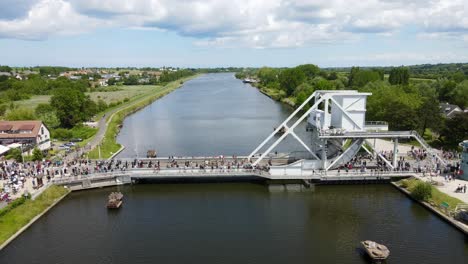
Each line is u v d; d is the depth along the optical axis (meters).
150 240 55.81
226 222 61.84
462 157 74.81
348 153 79.06
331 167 79.62
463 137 98.56
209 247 53.62
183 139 126.81
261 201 70.69
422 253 51.22
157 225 60.84
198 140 125.12
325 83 181.38
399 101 119.81
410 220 61.44
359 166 81.12
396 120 114.12
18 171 78.31
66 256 51.41
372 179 78.06
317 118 80.12
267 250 52.69
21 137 98.50
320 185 77.75
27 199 65.06
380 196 72.00
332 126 80.44
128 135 134.50
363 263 49.34
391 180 78.50
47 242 55.22
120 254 51.88
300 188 76.88
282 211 66.12
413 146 101.88
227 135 132.75
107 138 119.38
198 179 81.31
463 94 157.62
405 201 69.44
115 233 58.03
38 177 71.25
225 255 51.44
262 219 62.88
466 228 56.00
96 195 74.00
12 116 133.50
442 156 89.31
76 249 53.22
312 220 62.31
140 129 145.88
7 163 86.69
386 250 49.31
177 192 75.62
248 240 55.62
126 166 80.50
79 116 140.62
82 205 69.19
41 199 67.31
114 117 159.62
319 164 78.75
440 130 105.44
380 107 125.50
